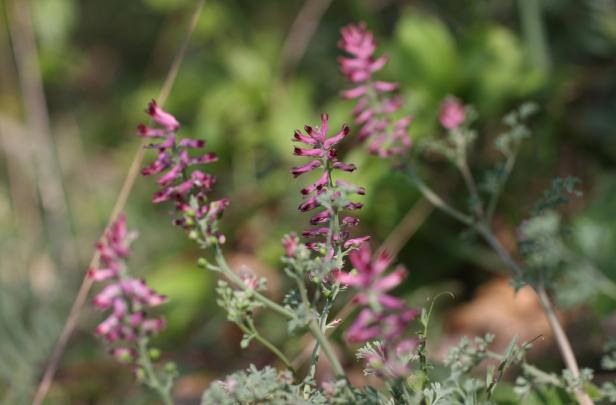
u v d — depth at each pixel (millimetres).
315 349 1519
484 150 3680
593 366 2777
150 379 1241
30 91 4531
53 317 3271
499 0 4570
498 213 3662
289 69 4207
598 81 4031
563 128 3711
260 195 3814
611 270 2646
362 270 1147
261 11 4992
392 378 1315
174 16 5383
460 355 1585
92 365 3090
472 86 3537
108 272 1194
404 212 3410
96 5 5992
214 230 1406
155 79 5344
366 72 2031
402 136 2133
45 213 4125
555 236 1771
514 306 3480
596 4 3959
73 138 5066
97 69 5691
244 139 3885
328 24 4922
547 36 4434
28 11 4730
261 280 1442
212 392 1297
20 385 2951
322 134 1426
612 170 3551
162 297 1214
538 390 1782
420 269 3529
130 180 2537
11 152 4426
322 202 1399
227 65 4258
